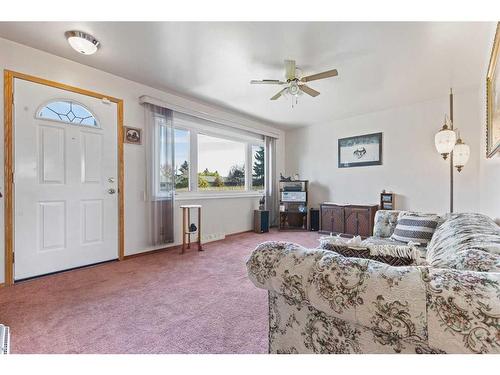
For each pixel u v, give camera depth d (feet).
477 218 5.83
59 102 8.78
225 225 15.31
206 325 5.45
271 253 3.13
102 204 9.85
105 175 9.94
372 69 9.47
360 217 14.39
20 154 7.92
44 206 8.40
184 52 8.34
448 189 12.53
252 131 16.87
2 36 7.52
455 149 10.71
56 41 7.78
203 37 7.47
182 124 13.12
